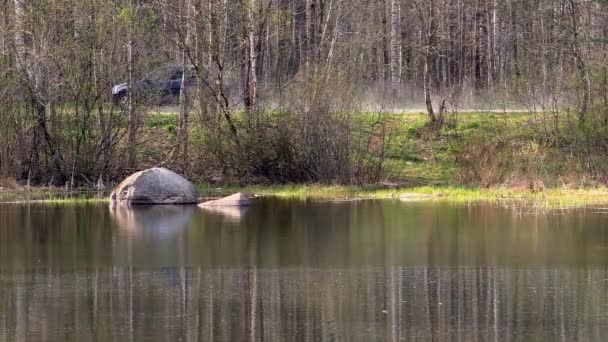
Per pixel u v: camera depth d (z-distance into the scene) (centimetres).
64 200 3634
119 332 1641
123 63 4125
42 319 1730
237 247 2512
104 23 4062
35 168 4081
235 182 4097
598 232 2731
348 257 2353
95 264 2272
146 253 2420
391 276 2111
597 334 1617
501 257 2339
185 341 1588
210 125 4141
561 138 4047
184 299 1880
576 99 4053
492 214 3162
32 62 4006
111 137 4153
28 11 4034
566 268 2195
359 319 1722
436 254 2391
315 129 4059
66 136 4084
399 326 1672
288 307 1811
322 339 1597
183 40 4147
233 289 1973
